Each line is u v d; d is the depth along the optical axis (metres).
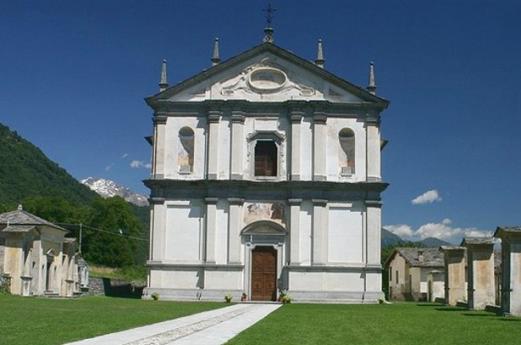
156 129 55.59
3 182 131.12
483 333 25.75
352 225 54.00
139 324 27.20
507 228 36.88
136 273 99.50
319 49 56.62
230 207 54.12
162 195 54.75
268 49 56.06
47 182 146.62
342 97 55.53
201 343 20.75
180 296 53.59
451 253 53.12
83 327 24.20
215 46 57.00
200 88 56.06
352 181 54.44
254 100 55.72
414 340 22.78
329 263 53.59
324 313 38.69
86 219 114.38
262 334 24.22
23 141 153.12
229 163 54.91
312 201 53.97
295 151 54.66
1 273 50.56
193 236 54.31
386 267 104.56
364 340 22.56
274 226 54.09
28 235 52.34
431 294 83.38
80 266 64.12
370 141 54.91
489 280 45.03
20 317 27.30
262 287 53.84
